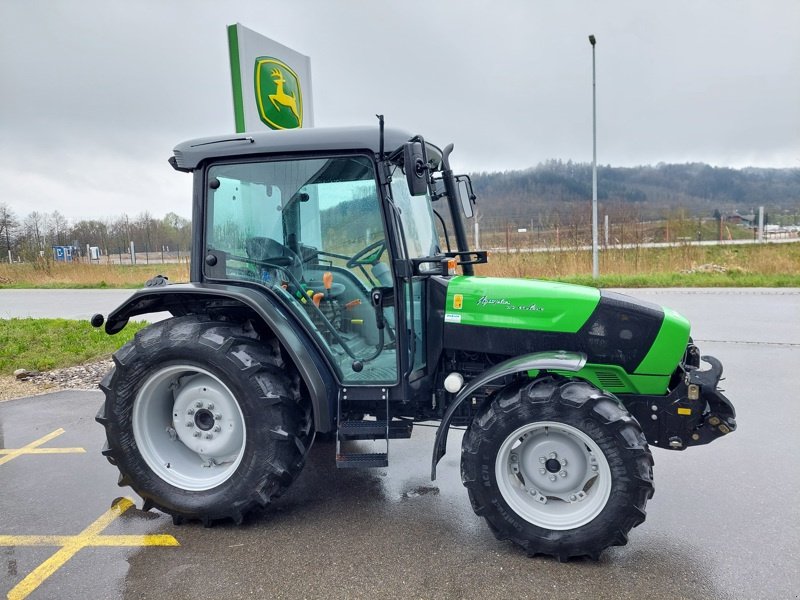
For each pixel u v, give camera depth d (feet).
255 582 8.66
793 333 26.61
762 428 14.83
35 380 20.99
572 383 9.26
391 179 10.23
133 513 11.01
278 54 23.91
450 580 8.64
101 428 15.89
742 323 29.19
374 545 9.68
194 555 9.46
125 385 10.45
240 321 10.95
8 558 9.46
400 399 10.57
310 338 10.76
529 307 10.52
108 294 55.83
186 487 10.50
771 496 11.20
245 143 10.46
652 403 10.33
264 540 9.91
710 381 10.14
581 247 58.03
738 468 12.50
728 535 9.80
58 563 9.29
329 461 13.44
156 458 10.73
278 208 10.70
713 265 53.47
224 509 10.18
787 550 9.31
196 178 10.90
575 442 9.33
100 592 8.49
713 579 8.56
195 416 10.81
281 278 10.81
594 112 48.14
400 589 8.42
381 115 9.61
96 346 25.91
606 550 9.41
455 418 11.32
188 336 10.18
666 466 12.67
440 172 13.15
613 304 10.27
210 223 10.97
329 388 10.52
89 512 11.04
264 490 10.14
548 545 9.05
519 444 9.64
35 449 14.38
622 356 10.25
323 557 9.33
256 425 10.03
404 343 10.48
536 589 8.39
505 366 9.68
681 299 37.96
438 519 10.59
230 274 11.04
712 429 10.20
